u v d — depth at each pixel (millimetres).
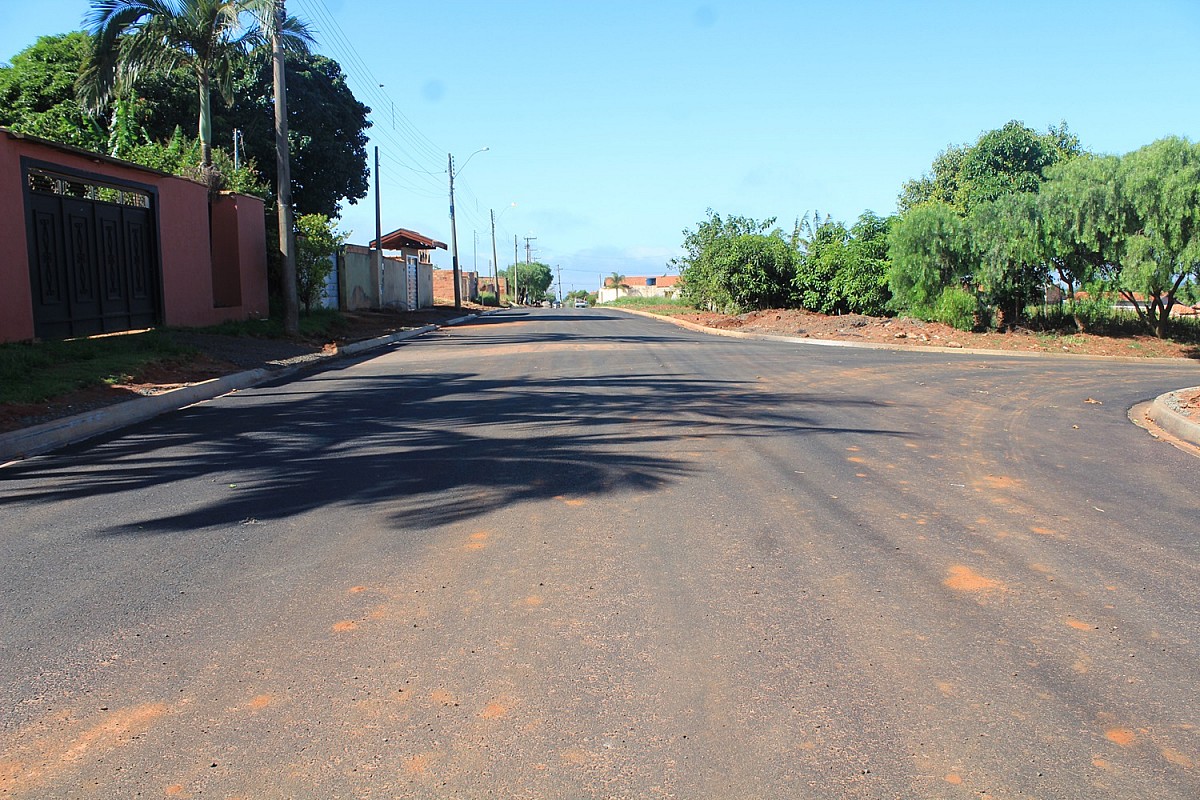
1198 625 4309
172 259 18969
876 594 4664
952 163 45969
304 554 5262
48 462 7883
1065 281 26031
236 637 4098
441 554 5258
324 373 15367
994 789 2938
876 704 3498
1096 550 5473
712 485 6965
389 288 41062
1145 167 22891
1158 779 3006
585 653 3930
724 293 37344
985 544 5547
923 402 11945
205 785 2949
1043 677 3742
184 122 31938
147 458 8016
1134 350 23266
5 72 28719
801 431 9422
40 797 2885
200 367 14031
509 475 7242
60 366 12117
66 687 3627
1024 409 11586
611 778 2984
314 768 3043
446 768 3041
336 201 40500
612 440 8758
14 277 13844
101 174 16516
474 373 15031
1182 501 6762
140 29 21062
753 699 3527
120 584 4781
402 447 8398
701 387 13008
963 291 26500
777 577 4902
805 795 2896
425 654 3920
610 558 5191
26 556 5254
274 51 20484
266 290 23891
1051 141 44250
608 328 31469
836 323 27969
